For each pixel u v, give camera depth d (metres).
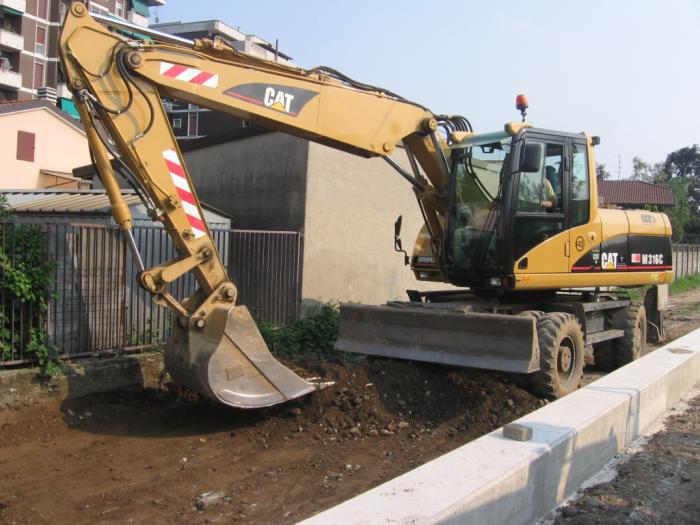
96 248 8.05
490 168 7.81
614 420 5.28
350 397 6.90
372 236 12.42
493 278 7.67
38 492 5.02
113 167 6.21
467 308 7.54
